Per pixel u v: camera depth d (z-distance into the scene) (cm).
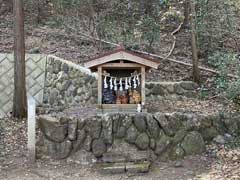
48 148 600
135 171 559
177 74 920
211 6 895
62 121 602
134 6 1150
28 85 898
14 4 763
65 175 552
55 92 885
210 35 977
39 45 1069
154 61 666
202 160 592
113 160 588
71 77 861
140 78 673
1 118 800
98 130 598
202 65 945
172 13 1007
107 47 1055
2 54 919
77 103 817
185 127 618
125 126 603
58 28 1194
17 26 757
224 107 732
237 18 1039
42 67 922
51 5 1237
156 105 746
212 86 839
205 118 636
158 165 586
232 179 507
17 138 688
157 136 605
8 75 899
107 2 1166
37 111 769
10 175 551
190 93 830
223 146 624
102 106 661
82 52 1029
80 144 597
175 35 1101
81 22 1162
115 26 1109
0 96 881
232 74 689
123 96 672
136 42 1048
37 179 536
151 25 1043
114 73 680
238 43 995
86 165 585
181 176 543
